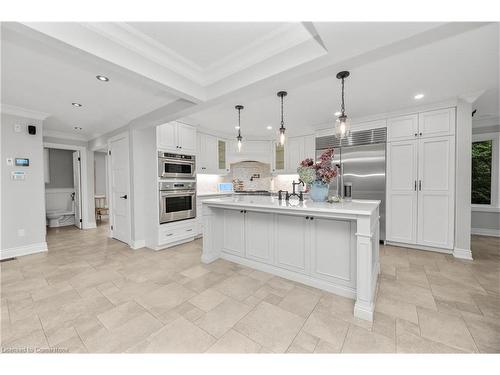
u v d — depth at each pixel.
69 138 5.15
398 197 3.58
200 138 4.59
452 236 3.19
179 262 3.10
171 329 1.69
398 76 2.40
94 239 4.42
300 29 1.73
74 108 3.29
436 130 3.25
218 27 1.72
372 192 3.78
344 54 1.66
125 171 4.03
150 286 2.39
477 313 1.85
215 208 3.12
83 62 2.05
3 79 2.39
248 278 2.54
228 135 5.25
